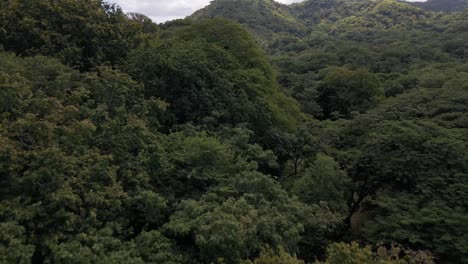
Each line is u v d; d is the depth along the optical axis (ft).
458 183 44.75
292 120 70.85
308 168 55.88
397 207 45.27
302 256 43.16
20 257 23.49
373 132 58.90
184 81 55.88
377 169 51.24
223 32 79.30
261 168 55.36
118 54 65.26
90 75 47.06
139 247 30.32
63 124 35.09
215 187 38.55
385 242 41.98
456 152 47.96
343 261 29.48
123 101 44.68
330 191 49.83
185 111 55.06
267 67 78.02
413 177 48.19
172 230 32.32
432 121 59.11
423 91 74.23
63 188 28.14
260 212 35.68
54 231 27.43
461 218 40.57
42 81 42.63
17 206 27.17
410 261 33.96
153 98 49.06
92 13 64.69
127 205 33.73
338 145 66.33
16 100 34.32
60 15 60.18
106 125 38.24
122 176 35.76
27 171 28.53
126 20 73.00
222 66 66.54
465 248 38.09
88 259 25.54
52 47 56.03
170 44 64.08
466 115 60.08
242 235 30.35
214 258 30.30
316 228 42.55
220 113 55.77
